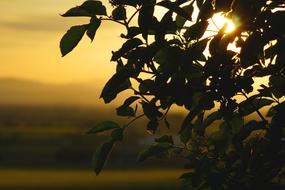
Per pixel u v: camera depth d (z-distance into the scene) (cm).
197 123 683
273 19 584
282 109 612
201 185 690
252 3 600
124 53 593
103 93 591
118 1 585
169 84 610
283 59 619
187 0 602
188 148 717
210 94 608
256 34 584
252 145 670
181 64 619
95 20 591
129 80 626
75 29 590
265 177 664
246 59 589
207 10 613
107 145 639
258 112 658
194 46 616
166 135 708
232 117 691
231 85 612
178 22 649
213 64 611
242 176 676
